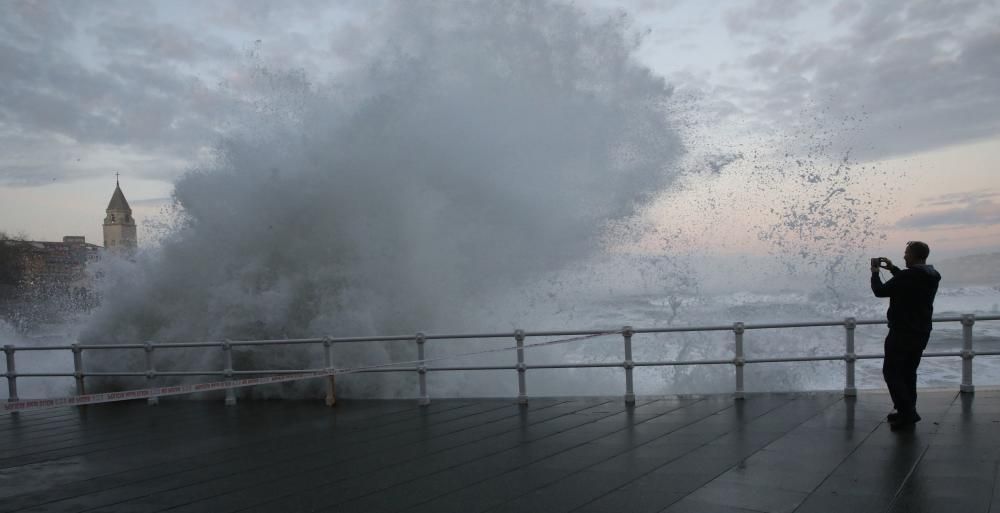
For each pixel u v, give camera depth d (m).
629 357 9.99
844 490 5.41
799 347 15.81
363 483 6.30
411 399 11.16
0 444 8.96
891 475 5.76
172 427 9.71
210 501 5.96
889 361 7.61
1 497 6.34
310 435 8.68
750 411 8.90
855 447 6.77
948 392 9.66
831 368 17.16
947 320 9.58
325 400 11.50
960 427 7.49
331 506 5.63
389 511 5.42
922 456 6.33
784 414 8.59
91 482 6.80
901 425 7.52
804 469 6.05
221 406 11.44
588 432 8.09
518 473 6.40
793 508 5.02
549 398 10.67
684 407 9.41
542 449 7.34
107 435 9.35
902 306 7.54
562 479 6.12
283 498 5.94
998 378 15.88
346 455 7.48
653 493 5.55
